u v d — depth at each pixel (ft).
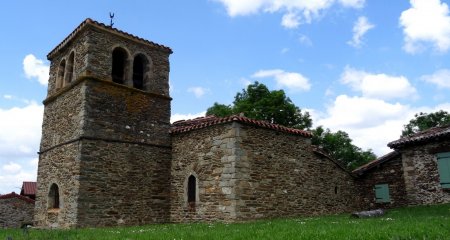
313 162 56.54
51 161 53.52
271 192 48.65
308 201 53.78
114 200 48.47
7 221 80.53
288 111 107.24
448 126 57.36
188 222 50.08
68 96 52.65
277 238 21.93
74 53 54.19
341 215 51.80
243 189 45.37
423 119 129.80
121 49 54.85
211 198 47.44
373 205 63.21
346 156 129.39
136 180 51.19
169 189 54.44
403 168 58.18
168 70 59.62
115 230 36.27
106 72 51.70
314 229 26.32
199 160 50.60
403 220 32.07
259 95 112.88
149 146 53.72
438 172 53.57
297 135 54.80
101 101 50.08
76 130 48.73
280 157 51.21
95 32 51.88
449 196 51.83
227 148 46.70
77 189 45.68
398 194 60.23
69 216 46.21
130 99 53.36
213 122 48.75
